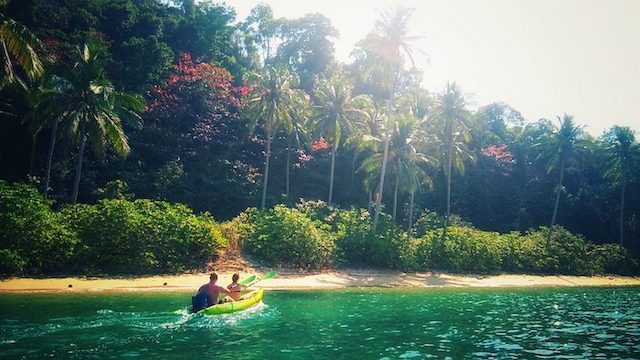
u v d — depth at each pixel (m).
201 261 25.62
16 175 41.19
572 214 61.25
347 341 12.65
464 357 11.34
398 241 32.97
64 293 18.77
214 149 47.53
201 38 56.28
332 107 43.81
